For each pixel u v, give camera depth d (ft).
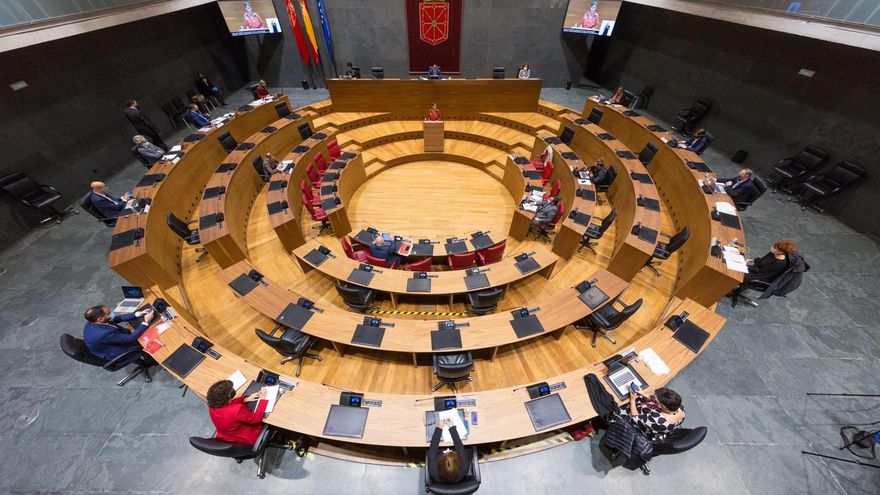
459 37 48.37
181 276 23.20
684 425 16.11
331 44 47.98
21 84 26.48
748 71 33.06
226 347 18.98
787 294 21.63
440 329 16.56
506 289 21.52
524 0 45.44
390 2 45.37
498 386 17.33
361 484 14.51
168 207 25.41
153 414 16.49
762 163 32.83
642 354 15.11
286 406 13.55
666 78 42.24
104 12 29.91
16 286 22.71
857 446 15.06
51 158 28.53
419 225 29.30
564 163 29.58
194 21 43.27
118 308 17.51
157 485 14.47
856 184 26.30
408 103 40.19
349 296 19.16
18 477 14.70
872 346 19.27
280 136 33.63
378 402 13.69
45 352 19.03
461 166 37.11
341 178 29.14
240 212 27.17
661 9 41.24
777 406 16.79
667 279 23.08
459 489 11.12
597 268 24.16
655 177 30.76
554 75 52.19
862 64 25.25
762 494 14.28
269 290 18.63
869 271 23.49
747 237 26.35
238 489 14.38
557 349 18.88
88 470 14.85
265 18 45.27
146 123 32.86
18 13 24.00
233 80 50.24
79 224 27.68
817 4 25.45
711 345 19.27
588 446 15.47
